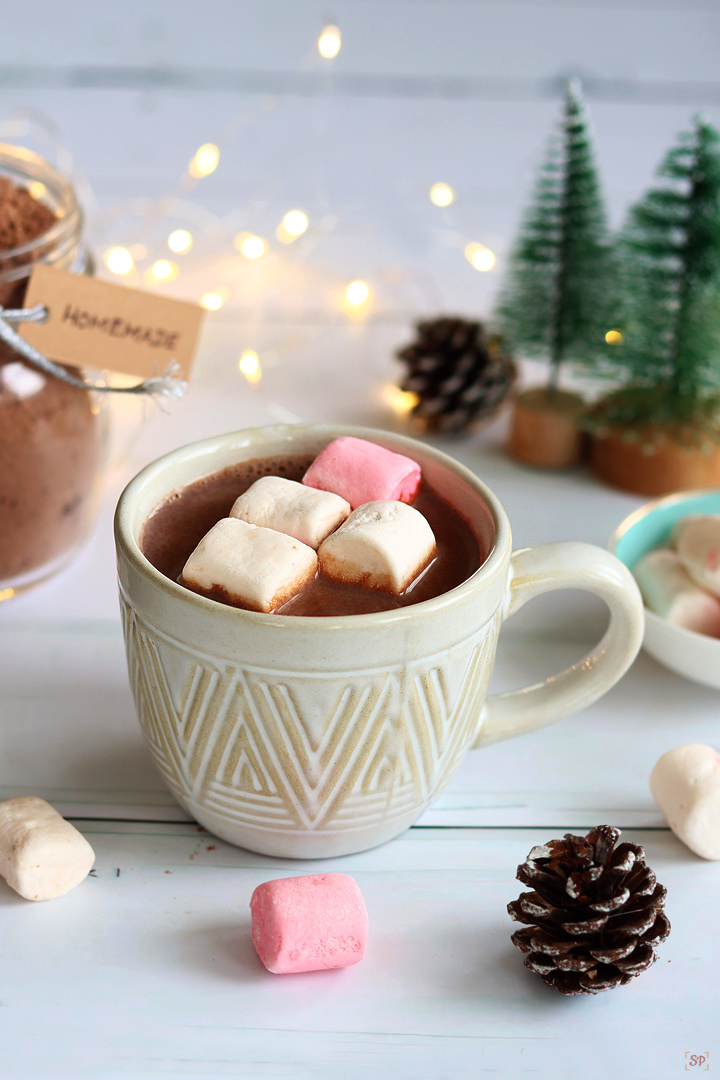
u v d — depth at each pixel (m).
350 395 0.72
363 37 1.03
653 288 0.63
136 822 0.51
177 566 0.47
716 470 0.64
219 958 0.47
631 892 0.46
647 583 0.56
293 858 0.50
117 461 0.65
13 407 0.54
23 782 0.52
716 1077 0.45
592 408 0.66
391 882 0.49
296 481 0.51
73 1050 0.45
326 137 1.00
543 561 0.48
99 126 0.99
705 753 0.50
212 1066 0.45
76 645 0.57
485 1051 0.45
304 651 0.44
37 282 0.54
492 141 1.00
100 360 0.55
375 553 0.46
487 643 0.47
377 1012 0.46
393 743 0.46
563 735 0.54
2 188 0.58
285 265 0.82
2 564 0.57
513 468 0.67
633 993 0.47
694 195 0.62
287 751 0.46
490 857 0.50
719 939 0.48
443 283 0.82
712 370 0.63
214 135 0.99
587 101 1.04
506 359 0.68
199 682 0.45
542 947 0.45
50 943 0.47
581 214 0.65
